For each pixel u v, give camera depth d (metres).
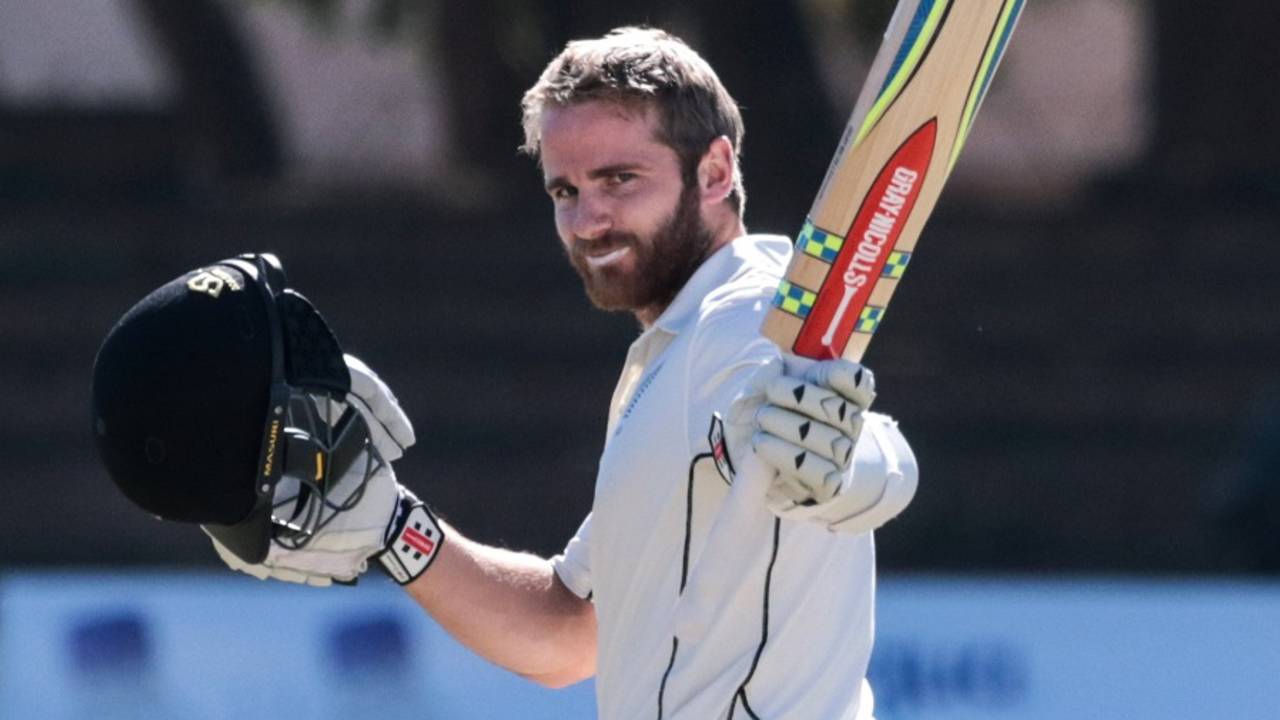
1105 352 44.06
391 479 10.04
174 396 8.91
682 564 8.83
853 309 8.28
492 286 45.25
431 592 10.25
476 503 40.59
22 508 40.34
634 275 9.21
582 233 9.13
